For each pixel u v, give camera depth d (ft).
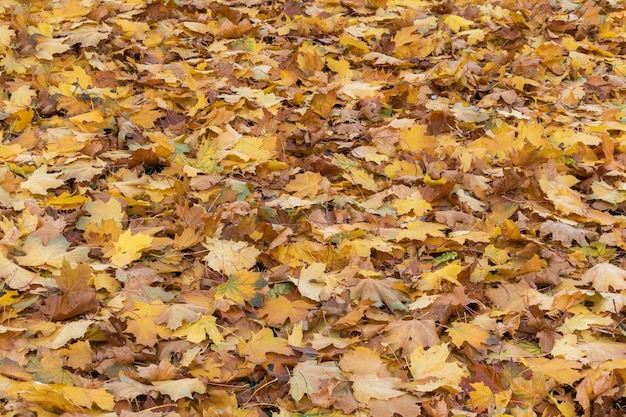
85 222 10.32
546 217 11.19
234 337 8.68
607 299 9.37
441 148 13.20
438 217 11.12
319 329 9.05
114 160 11.85
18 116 12.55
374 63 15.89
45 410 7.25
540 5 18.44
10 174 10.87
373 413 7.63
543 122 14.38
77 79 13.69
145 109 13.00
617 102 15.47
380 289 9.45
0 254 9.16
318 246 10.29
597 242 10.69
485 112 14.12
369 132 13.24
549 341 8.78
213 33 16.43
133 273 9.46
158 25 16.33
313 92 14.66
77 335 8.20
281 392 7.98
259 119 13.48
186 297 9.16
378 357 8.32
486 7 18.72
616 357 8.54
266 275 9.84
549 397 7.94
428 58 16.51
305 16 17.81
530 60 16.22
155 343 8.41
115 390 7.51
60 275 8.86
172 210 10.93
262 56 15.56
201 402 7.77
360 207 11.46
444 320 9.01
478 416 7.68
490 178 12.30
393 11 18.22
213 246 10.12
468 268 9.65
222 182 11.51
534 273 10.03
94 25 15.37
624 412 7.91
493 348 8.73
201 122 13.26
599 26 18.22
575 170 12.67
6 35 14.21
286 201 11.06
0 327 8.13
